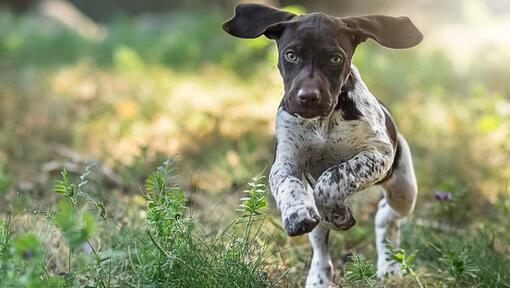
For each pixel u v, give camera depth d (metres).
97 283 7.45
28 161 13.81
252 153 13.53
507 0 31.70
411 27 7.80
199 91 19.06
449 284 8.30
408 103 16.66
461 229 10.20
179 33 26.28
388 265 8.87
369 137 7.73
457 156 13.21
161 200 7.68
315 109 7.11
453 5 29.17
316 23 7.34
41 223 9.29
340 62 7.31
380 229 9.02
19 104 18.34
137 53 25.06
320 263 8.52
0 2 36.97
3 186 11.27
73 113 17.53
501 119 14.84
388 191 8.79
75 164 12.74
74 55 26.16
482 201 11.59
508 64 20.14
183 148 14.42
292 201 7.12
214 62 23.25
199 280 7.41
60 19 34.28
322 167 7.94
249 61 22.23
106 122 16.30
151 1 38.66
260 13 7.81
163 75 21.64
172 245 7.68
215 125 15.34
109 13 39.12
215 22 26.31
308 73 7.19
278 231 9.54
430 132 14.84
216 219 10.20
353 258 7.94
